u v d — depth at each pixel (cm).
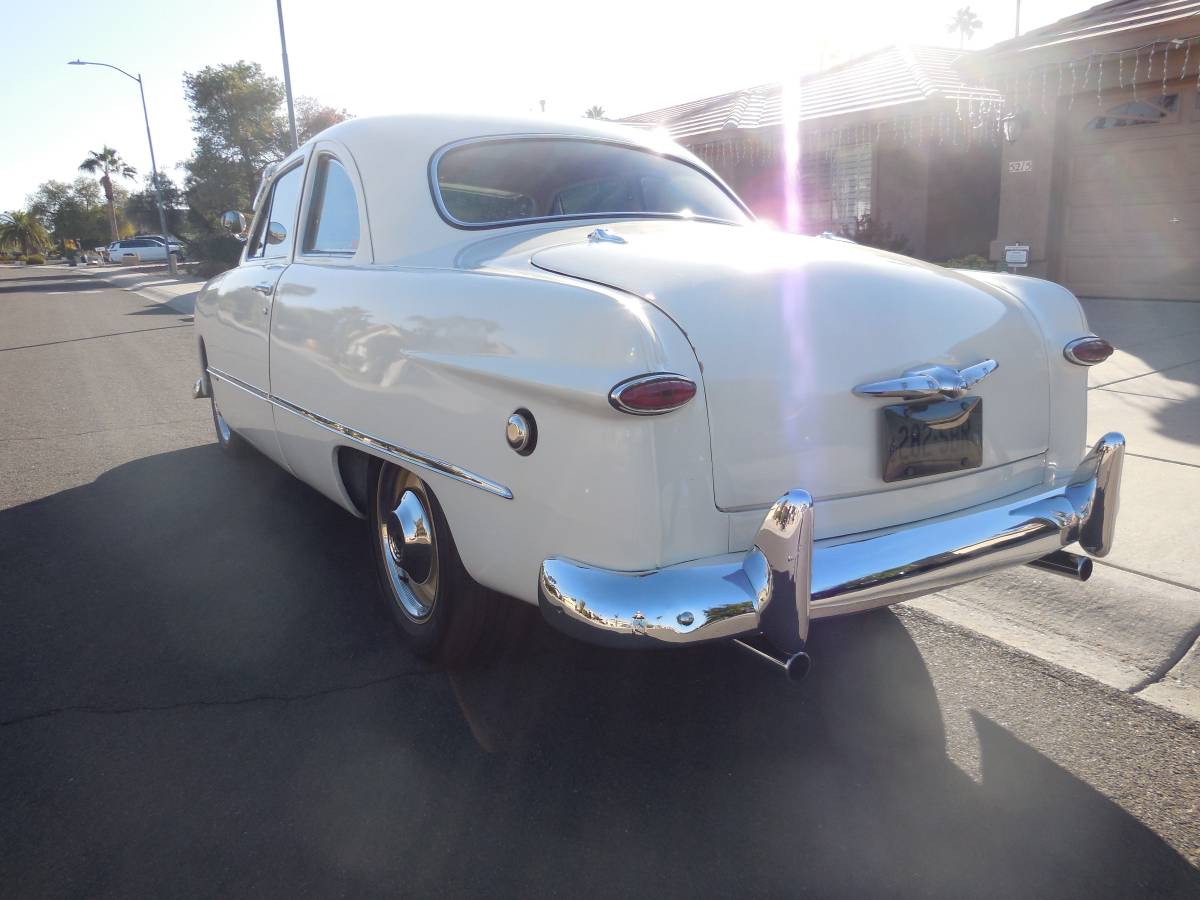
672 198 354
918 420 237
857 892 200
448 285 252
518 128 343
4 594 365
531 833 221
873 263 254
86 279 4119
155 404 779
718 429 210
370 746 257
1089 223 1071
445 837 220
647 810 229
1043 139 1070
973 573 237
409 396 260
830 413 225
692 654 311
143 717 273
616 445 201
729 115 1487
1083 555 265
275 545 416
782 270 233
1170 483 434
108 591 367
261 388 386
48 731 266
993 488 259
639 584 201
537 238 288
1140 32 923
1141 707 270
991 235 1409
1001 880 203
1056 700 275
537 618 296
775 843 216
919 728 263
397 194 311
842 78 1482
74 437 647
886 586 223
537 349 215
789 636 204
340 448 320
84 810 230
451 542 268
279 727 267
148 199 5762
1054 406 271
